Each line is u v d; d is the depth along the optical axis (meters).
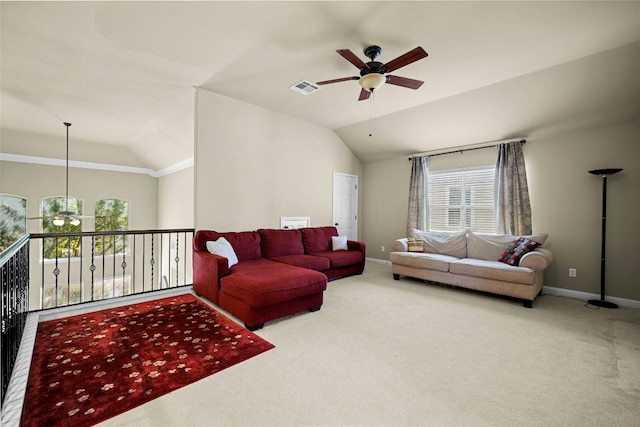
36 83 3.53
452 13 2.32
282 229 4.70
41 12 2.29
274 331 2.61
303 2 2.20
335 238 5.02
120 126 5.17
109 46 2.78
